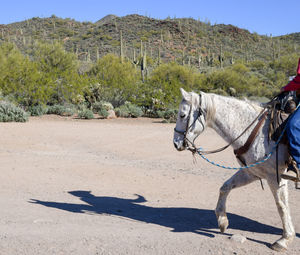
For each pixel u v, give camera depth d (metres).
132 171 10.06
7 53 33.31
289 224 4.52
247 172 4.95
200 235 5.03
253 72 75.06
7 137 15.98
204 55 151.00
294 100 4.57
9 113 22.72
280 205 4.56
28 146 14.05
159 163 11.41
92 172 9.82
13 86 27.52
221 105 4.82
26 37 160.88
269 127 4.53
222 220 5.02
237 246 4.58
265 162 4.57
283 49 161.50
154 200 7.28
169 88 30.50
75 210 6.33
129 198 7.43
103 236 4.82
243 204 6.91
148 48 150.62
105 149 13.94
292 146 4.31
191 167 10.80
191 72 42.78
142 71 46.22
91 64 48.50
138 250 4.37
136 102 31.27
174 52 149.25
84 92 32.28
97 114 29.12
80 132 18.48
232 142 4.79
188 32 180.50
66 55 34.28
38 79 28.56
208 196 7.60
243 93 50.31
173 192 7.94
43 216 5.78
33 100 28.12
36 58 34.19
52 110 28.48
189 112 4.77
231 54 139.38
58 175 9.37
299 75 4.39
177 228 5.38
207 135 17.89
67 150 13.55
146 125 23.00
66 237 4.73
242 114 4.78
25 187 8.06
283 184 4.58
